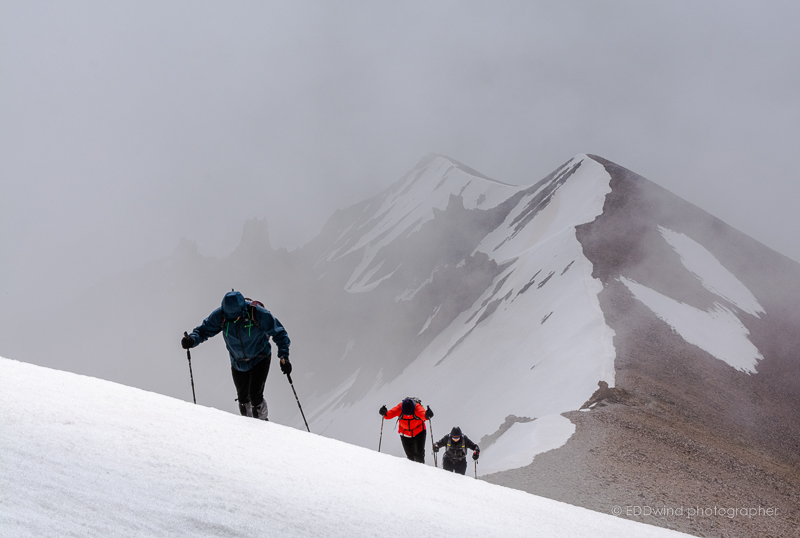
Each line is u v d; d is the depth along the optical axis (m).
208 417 6.29
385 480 6.05
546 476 24.36
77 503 2.48
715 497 24.06
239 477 4.04
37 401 4.49
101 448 3.68
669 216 103.25
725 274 87.31
